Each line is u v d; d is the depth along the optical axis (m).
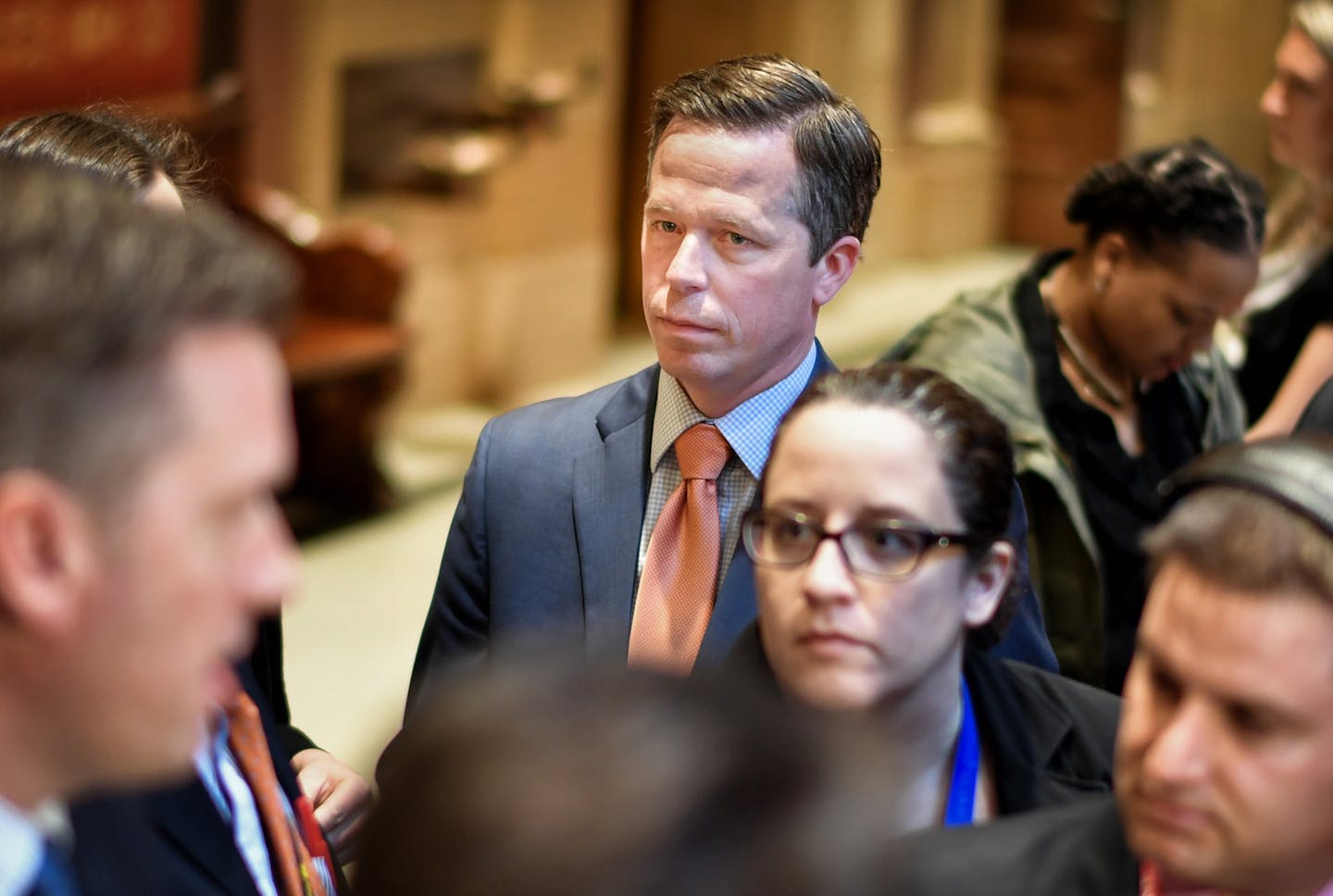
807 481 2.33
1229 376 4.67
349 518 9.66
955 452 2.34
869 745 1.04
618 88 13.74
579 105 11.73
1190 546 1.70
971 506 2.34
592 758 0.94
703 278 2.96
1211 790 1.68
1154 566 1.80
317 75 10.23
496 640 3.18
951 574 2.34
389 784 0.96
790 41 13.88
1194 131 18.19
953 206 16.92
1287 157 5.50
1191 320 4.05
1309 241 5.44
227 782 2.47
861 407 2.37
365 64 10.61
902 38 15.62
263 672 3.25
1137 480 4.15
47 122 2.77
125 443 1.39
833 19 14.37
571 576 3.18
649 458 3.22
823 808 0.98
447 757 0.95
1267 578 1.64
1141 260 4.03
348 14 10.29
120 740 1.50
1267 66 18.80
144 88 9.18
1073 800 2.51
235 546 1.49
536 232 11.73
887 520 2.29
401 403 10.23
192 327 1.43
